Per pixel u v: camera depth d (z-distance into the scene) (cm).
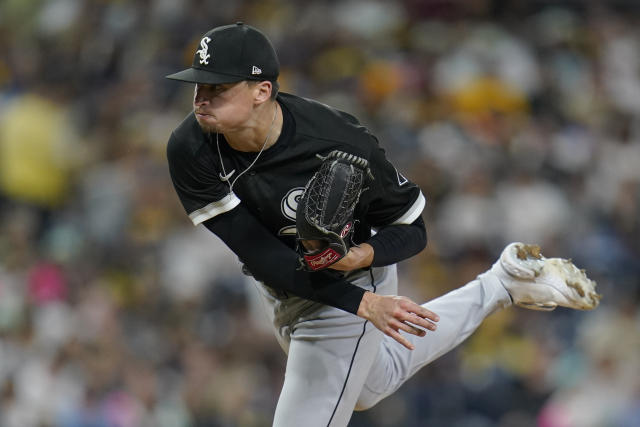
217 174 1527
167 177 4041
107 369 3195
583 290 1703
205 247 3762
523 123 4684
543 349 3409
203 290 3622
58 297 3622
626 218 4150
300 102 1529
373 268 1670
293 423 1636
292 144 1502
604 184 4366
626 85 5116
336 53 4847
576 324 3528
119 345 3306
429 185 4072
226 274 3681
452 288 3691
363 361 1659
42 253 3912
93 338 3278
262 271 1552
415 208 1585
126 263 3803
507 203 4091
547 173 4325
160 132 4288
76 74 4744
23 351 3294
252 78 1444
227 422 3130
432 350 1742
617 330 3275
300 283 1530
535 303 1736
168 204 3962
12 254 3838
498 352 3438
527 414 3238
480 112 4688
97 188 4112
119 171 4156
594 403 3066
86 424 3069
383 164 1538
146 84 4578
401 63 4853
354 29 5028
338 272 1630
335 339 1645
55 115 4312
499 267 1752
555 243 3984
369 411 3138
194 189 1541
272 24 5003
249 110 1459
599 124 4750
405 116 4494
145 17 4997
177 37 4856
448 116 4609
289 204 1534
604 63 5153
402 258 1572
